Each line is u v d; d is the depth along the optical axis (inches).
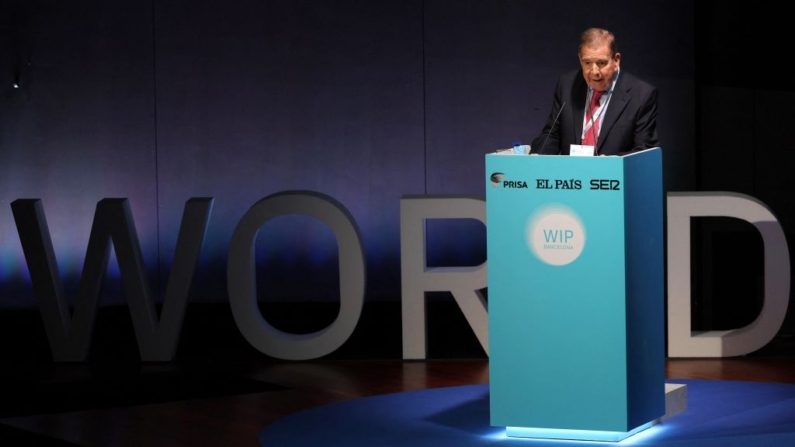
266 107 656.4
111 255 672.4
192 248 510.3
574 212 313.3
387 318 610.9
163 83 657.6
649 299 327.9
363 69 651.5
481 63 645.9
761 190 534.3
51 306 513.7
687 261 483.8
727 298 551.8
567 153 350.6
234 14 654.5
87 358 520.7
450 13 645.9
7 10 657.6
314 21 651.5
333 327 499.8
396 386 436.8
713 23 578.2
